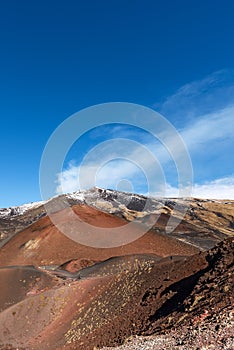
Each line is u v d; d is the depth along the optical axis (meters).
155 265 32.44
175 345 13.52
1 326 36.75
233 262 20.92
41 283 46.88
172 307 20.78
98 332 25.94
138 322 22.39
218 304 16.23
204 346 12.31
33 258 70.19
